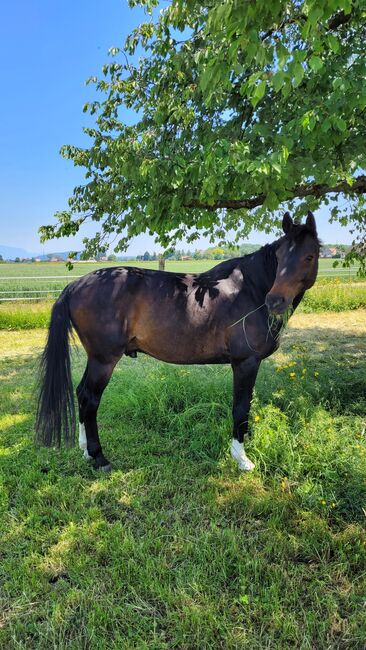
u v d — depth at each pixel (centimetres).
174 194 287
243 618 160
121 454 299
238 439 278
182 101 311
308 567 190
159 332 272
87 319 267
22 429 347
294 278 238
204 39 280
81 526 219
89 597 171
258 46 156
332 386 386
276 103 271
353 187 315
